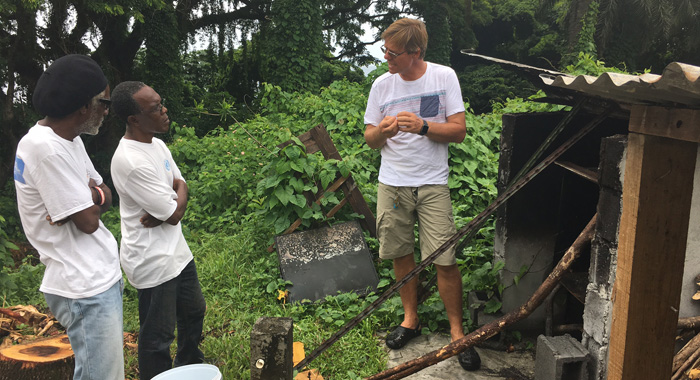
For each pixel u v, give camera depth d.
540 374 2.72
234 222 6.02
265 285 4.38
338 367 3.21
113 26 14.23
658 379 1.76
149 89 2.52
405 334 3.48
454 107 3.12
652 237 1.66
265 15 19.23
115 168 2.50
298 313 3.93
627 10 20.86
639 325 1.71
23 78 12.41
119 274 2.30
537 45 26.27
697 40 21.58
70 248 2.13
